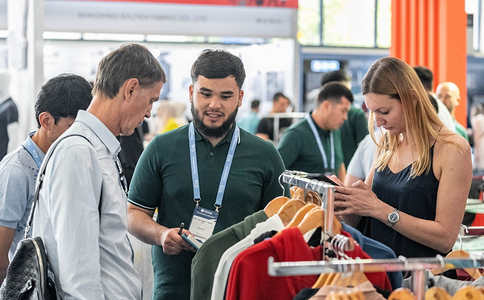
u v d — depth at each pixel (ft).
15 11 12.98
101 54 24.48
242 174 7.74
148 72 6.07
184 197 7.68
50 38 23.98
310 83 33.81
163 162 7.76
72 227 5.53
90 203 5.62
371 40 37.60
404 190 7.27
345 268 4.67
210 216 7.61
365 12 37.63
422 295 5.14
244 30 21.02
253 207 7.82
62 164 5.63
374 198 7.05
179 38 25.43
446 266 4.90
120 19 20.30
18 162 7.16
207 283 6.56
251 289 5.64
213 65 7.35
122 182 6.26
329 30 38.29
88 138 5.84
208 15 20.72
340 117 13.60
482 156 29.50
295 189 7.22
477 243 9.04
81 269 5.51
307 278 5.86
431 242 7.00
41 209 5.88
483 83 31.68
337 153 14.26
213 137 7.71
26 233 5.99
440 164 7.07
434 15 21.70
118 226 5.98
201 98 7.43
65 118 7.12
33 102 12.33
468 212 11.98
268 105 26.48
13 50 13.21
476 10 32.27
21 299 5.65
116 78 5.97
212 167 7.71
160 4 20.45
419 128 7.14
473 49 32.19
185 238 6.97
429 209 7.21
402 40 23.45
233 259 6.11
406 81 7.06
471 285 5.49
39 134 7.36
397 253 7.34
